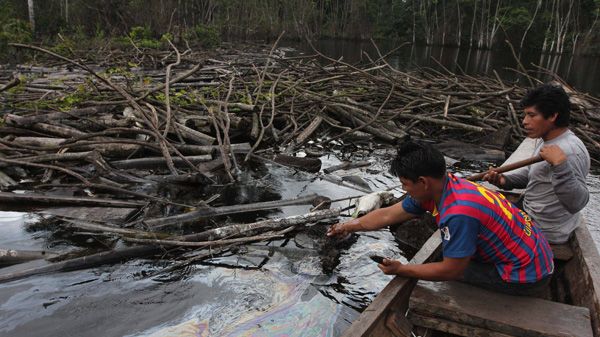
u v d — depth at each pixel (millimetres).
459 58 27969
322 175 6168
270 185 5730
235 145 6684
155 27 23438
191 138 6625
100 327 3133
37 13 21375
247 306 3414
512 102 9094
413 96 9781
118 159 6125
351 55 25469
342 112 8766
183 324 3201
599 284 2703
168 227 4438
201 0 28234
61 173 5641
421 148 2438
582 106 9305
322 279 3779
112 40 19031
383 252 4242
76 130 6293
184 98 8609
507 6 38531
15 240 4070
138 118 6859
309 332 3170
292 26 35438
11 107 7598
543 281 2674
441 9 42219
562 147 3020
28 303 3311
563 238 3330
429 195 2549
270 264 3945
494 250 2580
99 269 3764
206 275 3762
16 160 5316
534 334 2398
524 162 3297
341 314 3373
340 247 4281
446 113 8648
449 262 2471
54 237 4164
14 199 4715
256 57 19125
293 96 8836
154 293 3514
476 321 2516
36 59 15219
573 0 34469
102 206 4785
